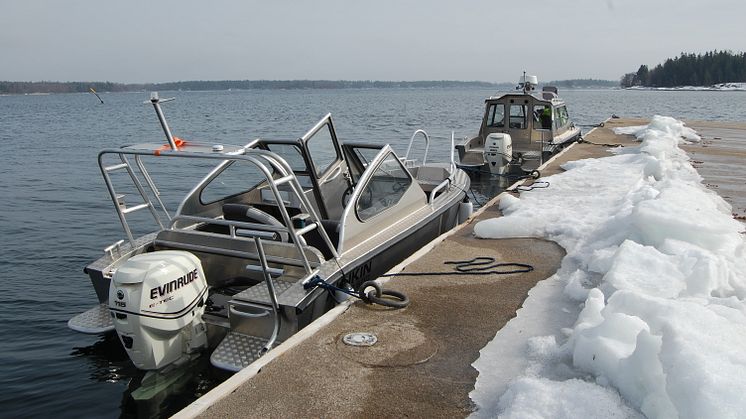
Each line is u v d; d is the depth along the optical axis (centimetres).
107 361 488
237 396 310
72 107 7750
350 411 298
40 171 1636
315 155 602
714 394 228
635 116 4391
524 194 854
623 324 318
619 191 831
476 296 460
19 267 753
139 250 507
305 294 419
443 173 864
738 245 496
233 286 491
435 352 363
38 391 442
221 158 406
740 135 1802
